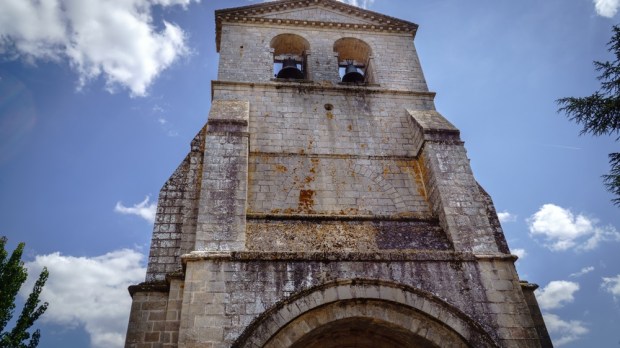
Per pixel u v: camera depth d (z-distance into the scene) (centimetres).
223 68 1927
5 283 1722
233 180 1404
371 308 1208
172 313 1223
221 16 2128
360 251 1302
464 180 1526
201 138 1659
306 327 1154
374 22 2253
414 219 1484
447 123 1738
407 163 1698
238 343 1084
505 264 1310
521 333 1189
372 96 1911
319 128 1762
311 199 1548
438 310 1202
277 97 1841
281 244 1329
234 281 1185
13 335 1661
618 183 1317
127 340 1206
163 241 1421
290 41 2164
